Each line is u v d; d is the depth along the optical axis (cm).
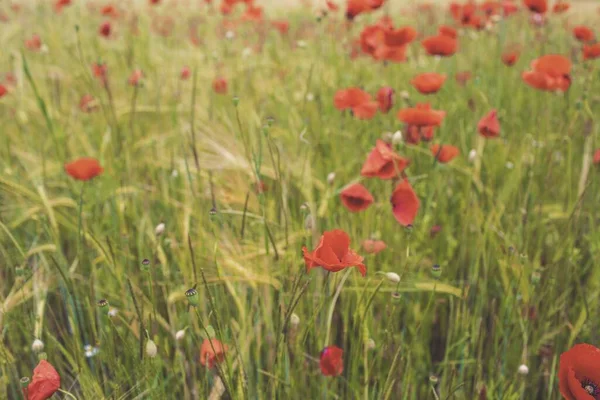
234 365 174
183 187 211
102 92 263
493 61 294
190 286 177
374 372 179
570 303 196
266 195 199
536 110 242
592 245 196
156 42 365
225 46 310
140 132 245
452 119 233
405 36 221
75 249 203
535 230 200
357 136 225
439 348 198
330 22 316
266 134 180
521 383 176
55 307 198
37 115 254
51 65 304
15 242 180
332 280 175
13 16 447
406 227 172
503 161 217
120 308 190
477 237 194
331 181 192
